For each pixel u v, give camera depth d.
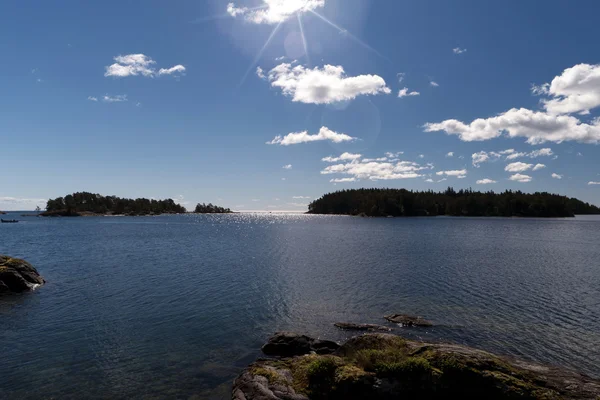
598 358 18.75
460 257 57.28
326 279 38.62
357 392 14.03
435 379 13.92
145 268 45.84
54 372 16.83
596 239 93.25
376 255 59.78
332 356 16.45
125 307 27.70
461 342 20.86
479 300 30.19
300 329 23.27
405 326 23.70
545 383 13.80
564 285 35.97
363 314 26.44
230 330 22.94
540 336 21.81
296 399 13.66
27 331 22.30
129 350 19.61
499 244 79.12
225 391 15.37
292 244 80.12
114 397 14.70
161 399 14.62
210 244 80.19
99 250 66.69
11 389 15.19
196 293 32.22
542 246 75.25
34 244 77.75
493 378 13.67
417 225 172.38
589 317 25.55
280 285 35.56
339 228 150.00
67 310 26.78
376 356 15.48
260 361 17.44
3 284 31.50
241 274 41.56
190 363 18.09
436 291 33.28
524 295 31.81
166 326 23.52
